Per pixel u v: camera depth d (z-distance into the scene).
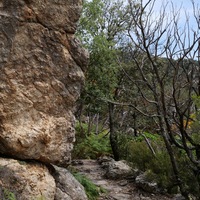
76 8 5.46
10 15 4.80
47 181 5.18
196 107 7.01
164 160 8.79
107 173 10.43
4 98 4.77
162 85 7.01
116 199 8.12
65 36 5.38
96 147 15.21
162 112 7.70
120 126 16.19
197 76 7.14
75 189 5.74
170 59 6.84
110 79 11.01
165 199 8.48
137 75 12.95
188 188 7.49
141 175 9.68
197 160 7.20
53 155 5.33
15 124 4.87
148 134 15.21
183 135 6.95
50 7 5.17
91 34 10.54
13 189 4.59
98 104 11.20
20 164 4.90
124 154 13.90
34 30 5.03
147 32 7.04
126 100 13.65
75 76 5.47
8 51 4.79
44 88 5.15
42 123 5.13
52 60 5.22
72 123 5.58
